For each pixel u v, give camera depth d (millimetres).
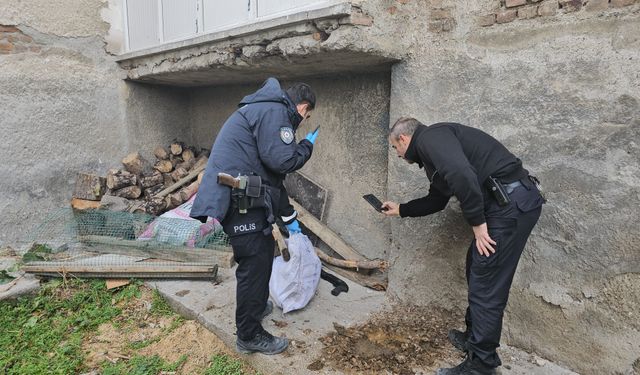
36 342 2859
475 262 2109
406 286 3074
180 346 2797
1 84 4102
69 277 3523
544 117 2281
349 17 2525
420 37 2791
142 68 4637
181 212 4195
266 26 3021
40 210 4453
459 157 1943
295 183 4281
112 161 4988
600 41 2059
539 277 2396
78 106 4637
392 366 2402
